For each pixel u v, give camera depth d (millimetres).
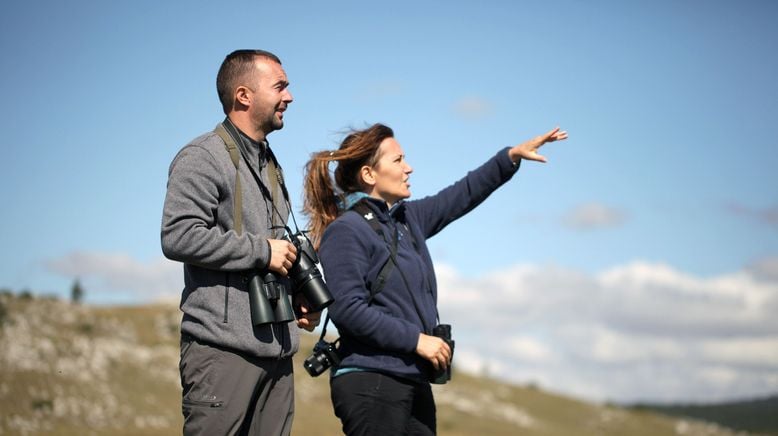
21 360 40688
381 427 6398
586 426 77812
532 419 75250
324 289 6129
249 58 6102
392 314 6582
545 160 7473
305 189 7137
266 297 5766
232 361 5754
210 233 5629
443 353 6395
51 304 69938
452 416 67062
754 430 119312
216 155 5875
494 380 94188
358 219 6738
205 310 5766
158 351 56781
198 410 5715
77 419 35656
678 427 83812
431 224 7426
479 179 7527
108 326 68500
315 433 43531
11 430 31531
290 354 6059
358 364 6484
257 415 6012
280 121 6191
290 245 5922
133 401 41281
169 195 5750
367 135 7012
